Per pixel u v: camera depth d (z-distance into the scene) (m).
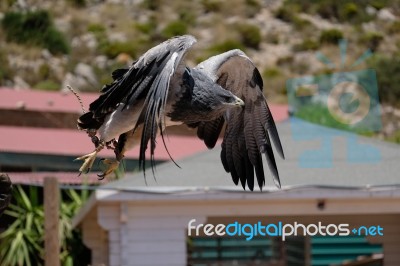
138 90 6.31
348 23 52.66
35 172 21.69
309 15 53.25
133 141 6.64
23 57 43.38
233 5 52.59
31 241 18.47
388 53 48.91
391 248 16.22
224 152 7.96
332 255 21.80
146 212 14.36
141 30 49.16
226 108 6.58
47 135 22.97
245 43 49.56
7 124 23.75
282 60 47.78
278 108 26.30
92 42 46.56
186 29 49.56
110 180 18.86
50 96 25.84
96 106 6.55
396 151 15.59
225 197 14.17
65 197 20.53
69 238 18.98
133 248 14.30
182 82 6.51
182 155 21.75
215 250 21.41
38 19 45.62
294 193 14.23
